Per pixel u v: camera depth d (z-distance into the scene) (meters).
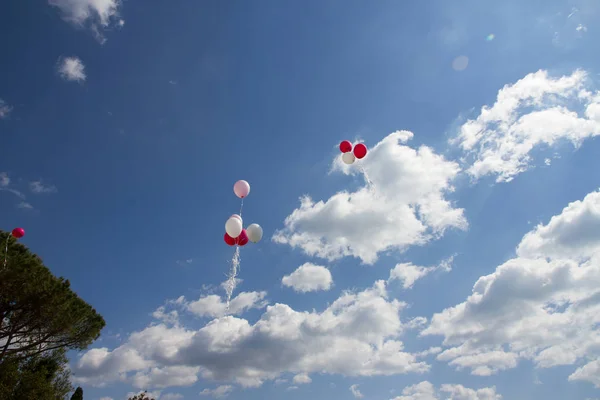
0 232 12.59
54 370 16.39
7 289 11.61
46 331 13.28
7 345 12.94
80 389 19.09
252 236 10.38
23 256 12.27
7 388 12.64
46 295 12.00
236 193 11.19
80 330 14.22
